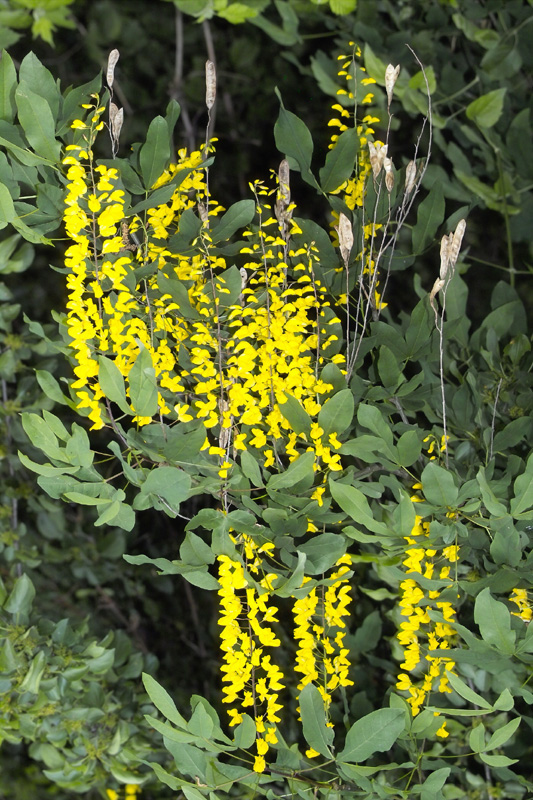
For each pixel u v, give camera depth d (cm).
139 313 125
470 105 182
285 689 220
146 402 109
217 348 121
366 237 139
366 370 176
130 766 192
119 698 201
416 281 160
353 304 142
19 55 276
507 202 198
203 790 121
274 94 269
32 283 271
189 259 134
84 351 116
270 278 129
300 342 125
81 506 243
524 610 132
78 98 123
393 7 210
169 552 259
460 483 133
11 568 218
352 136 131
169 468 108
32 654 178
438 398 151
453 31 203
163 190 117
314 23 222
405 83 188
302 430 120
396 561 141
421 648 143
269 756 194
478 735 116
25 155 113
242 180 278
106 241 116
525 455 155
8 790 240
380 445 119
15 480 215
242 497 120
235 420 128
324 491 125
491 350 161
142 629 261
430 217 139
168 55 282
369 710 172
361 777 120
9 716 179
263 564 123
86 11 277
